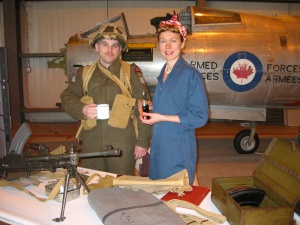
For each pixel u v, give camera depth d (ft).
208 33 15.79
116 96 6.94
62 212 4.23
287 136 23.38
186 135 5.98
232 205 3.94
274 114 27.63
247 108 16.61
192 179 6.15
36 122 27.48
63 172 5.90
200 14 16.10
